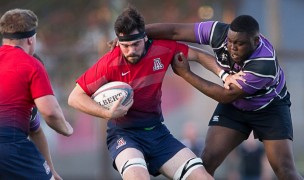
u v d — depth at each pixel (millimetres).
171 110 65375
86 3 52062
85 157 64250
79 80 23750
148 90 23875
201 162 23672
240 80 23297
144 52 23656
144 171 22844
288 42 69188
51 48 54438
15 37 23125
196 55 24375
